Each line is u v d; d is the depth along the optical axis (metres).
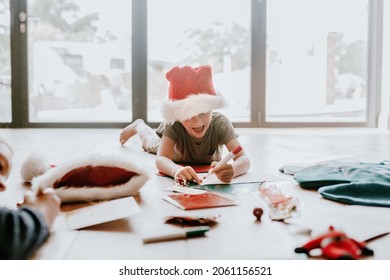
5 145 0.93
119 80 4.17
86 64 4.13
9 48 3.99
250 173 1.51
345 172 1.34
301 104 4.39
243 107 4.31
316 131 3.77
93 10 4.07
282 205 0.97
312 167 1.44
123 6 4.08
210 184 1.29
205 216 0.88
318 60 4.36
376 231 0.81
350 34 4.37
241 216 0.94
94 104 4.19
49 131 3.62
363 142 2.76
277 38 4.27
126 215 0.89
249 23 4.23
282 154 2.11
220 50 4.25
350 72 4.42
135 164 1.12
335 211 0.96
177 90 1.42
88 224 0.86
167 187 1.26
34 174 1.32
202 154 1.63
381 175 1.26
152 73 4.18
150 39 4.15
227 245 0.76
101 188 1.08
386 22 4.23
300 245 0.76
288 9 4.25
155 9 4.13
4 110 4.02
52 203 0.83
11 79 3.96
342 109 4.43
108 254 0.72
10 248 0.62
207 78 1.45
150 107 4.20
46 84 4.11
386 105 4.21
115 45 4.12
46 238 0.78
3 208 0.70
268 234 0.82
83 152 2.16
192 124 1.42
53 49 4.08
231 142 1.56
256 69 4.21
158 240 0.78
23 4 3.96
